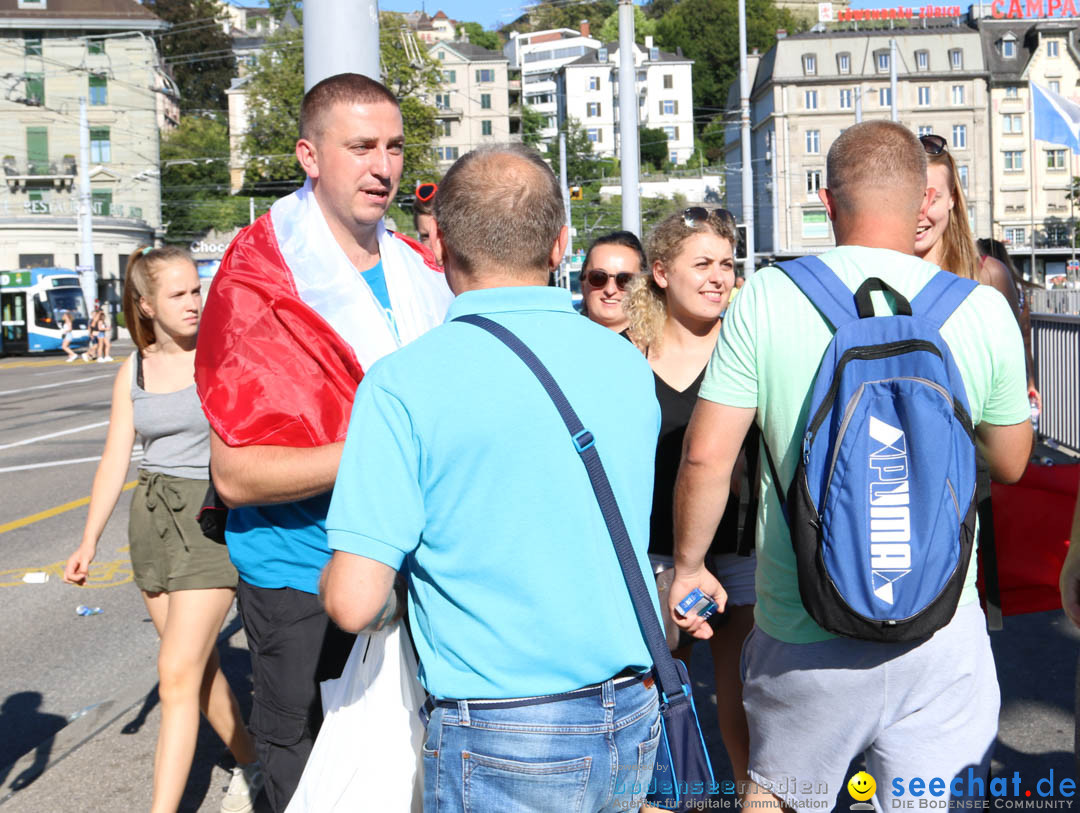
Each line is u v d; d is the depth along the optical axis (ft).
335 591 6.93
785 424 8.38
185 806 13.21
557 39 498.28
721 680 11.98
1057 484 10.82
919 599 7.62
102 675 18.90
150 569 11.96
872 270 8.46
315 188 10.23
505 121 372.79
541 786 6.98
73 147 200.44
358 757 8.17
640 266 16.26
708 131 444.96
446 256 7.75
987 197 276.62
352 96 9.89
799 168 277.64
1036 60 279.49
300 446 9.12
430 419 6.96
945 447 7.62
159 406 12.07
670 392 12.07
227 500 9.28
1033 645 18.19
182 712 11.54
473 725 7.03
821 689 8.32
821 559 7.73
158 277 12.32
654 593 7.57
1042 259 273.54
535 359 7.20
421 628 7.32
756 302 8.55
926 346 7.79
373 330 9.99
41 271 138.31
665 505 11.84
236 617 22.22
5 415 66.95
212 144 303.68
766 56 289.33
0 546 29.99
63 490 39.37
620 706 7.23
